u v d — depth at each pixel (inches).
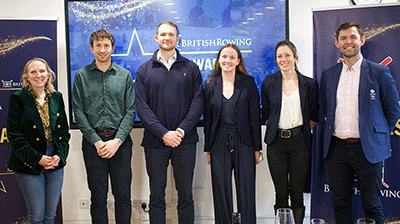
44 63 97.7
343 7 111.0
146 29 125.0
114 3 124.6
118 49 125.5
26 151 92.4
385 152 94.9
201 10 124.4
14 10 127.3
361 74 96.9
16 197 117.0
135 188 126.0
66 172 126.6
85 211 126.7
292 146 100.2
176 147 102.0
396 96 95.4
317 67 113.7
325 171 112.8
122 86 104.4
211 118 105.4
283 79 104.7
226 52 102.7
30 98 95.2
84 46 125.3
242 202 103.5
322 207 114.0
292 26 125.3
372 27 109.0
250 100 104.6
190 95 104.7
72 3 124.6
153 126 98.7
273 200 126.0
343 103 98.4
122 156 102.3
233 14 124.3
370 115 94.7
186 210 103.5
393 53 107.7
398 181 107.5
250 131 104.9
